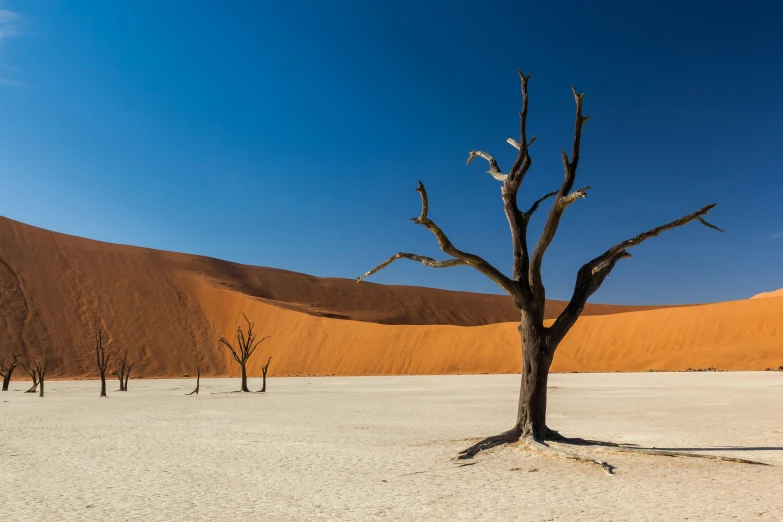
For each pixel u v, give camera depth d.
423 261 14.27
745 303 83.06
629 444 15.46
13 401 35.78
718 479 10.91
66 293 97.69
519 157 14.62
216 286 113.62
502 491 10.21
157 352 91.31
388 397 36.19
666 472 11.48
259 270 153.38
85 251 110.81
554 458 12.67
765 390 37.62
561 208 13.65
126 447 16.08
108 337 91.50
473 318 158.62
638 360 79.50
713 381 48.66
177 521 8.59
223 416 24.89
